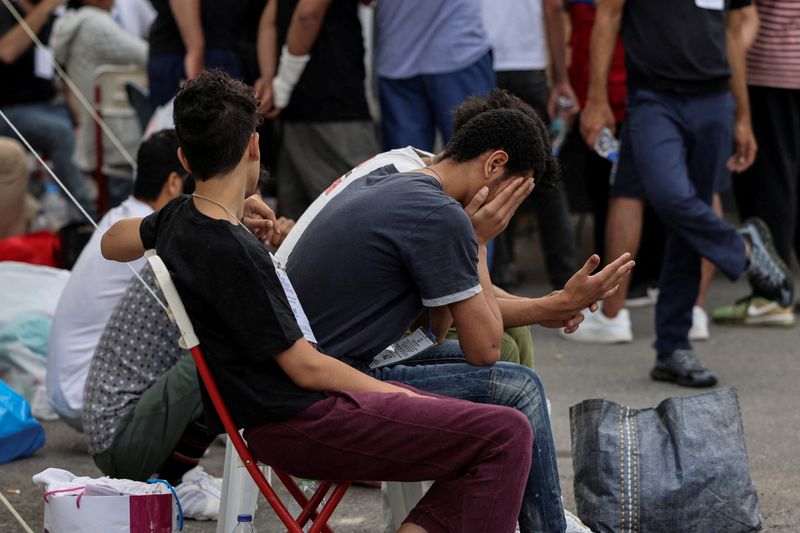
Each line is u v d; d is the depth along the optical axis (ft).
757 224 68.74
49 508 32.12
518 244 92.38
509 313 35.35
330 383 29.25
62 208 83.41
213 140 28.96
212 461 46.93
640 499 36.63
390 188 32.04
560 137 71.92
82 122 81.20
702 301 66.80
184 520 40.57
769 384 57.21
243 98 29.50
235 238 28.60
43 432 47.39
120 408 40.29
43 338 53.16
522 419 29.58
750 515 36.65
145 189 45.21
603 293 34.83
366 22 82.74
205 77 29.55
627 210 61.46
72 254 61.93
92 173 86.63
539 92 70.69
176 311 28.73
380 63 62.95
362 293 31.78
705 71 54.75
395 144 63.16
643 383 57.77
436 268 31.12
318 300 31.99
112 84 74.02
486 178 32.91
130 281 46.85
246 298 28.32
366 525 40.14
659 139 55.16
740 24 58.90
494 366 33.22
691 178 56.39
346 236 31.83
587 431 37.73
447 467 29.50
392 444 29.14
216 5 67.51
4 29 75.72
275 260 30.19
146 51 82.53
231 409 29.12
